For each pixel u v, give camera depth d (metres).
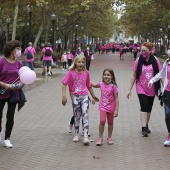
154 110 12.16
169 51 8.07
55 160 6.95
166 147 7.87
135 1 41.31
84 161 6.91
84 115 8.09
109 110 8.03
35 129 9.34
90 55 29.83
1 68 7.51
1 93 7.54
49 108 12.27
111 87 8.03
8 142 7.76
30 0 29.91
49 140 8.34
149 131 9.01
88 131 8.65
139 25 55.84
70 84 8.27
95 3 43.31
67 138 8.54
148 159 7.05
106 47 75.12
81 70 8.20
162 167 6.60
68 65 31.25
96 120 10.45
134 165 6.70
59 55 36.41
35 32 55.53
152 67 8.71
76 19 44.31
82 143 8.13
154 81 8.30
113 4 44.06
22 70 7.42
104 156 7.22
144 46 8.67
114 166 6.64
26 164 6.71
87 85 8.36
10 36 61.31
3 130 9.10
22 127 9.53
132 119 10.66
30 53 23.67
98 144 7.95
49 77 23.62
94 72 28.19
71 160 6.96
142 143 8.17
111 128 8.12
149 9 42.97
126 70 30.61
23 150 7.57
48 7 33.19
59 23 46.12
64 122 10.17
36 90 17.05
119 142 8.24
